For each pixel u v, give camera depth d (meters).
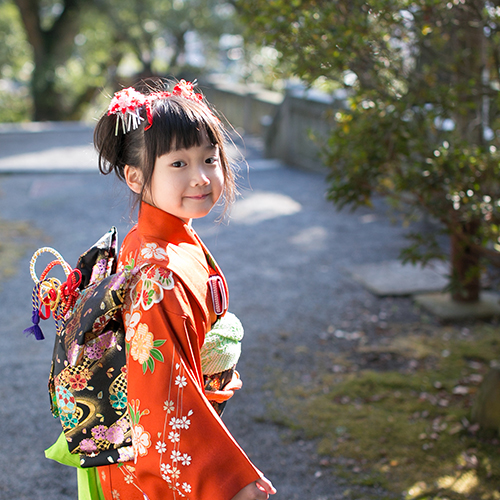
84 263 1.28
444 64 2.89
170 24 15.88
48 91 16.98
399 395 2.99
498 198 2.66
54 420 2.83
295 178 8.49
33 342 3.66
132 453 1.19
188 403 1.05
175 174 1.11
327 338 3.71
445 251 5.09
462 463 2.41
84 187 7.84
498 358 3.36
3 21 17.83
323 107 8.28
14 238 5.70
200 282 1.14
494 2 2.56
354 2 2.50
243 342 3.65
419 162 2.60
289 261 5.12
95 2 15.80
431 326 3.84
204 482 1.03
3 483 2.35
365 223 6.19
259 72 14.49
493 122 2.91
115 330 1.15
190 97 1.19
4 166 9.12
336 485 2.34
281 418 2.82
